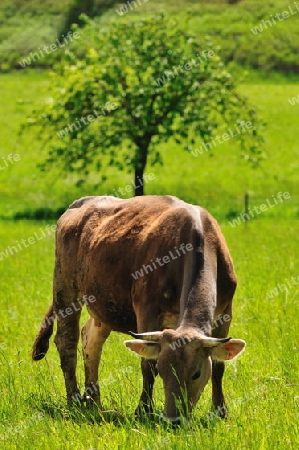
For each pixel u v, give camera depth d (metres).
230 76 43.78
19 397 13.58
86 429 11.73
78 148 43.84
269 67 101.00
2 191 58.44
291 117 83.12
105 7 108.12
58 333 15.10
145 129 43.09
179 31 44.66
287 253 27.86
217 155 72.62
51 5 111.00
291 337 16.14
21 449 11.05
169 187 58.44
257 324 17.59
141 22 45.97
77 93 41.97
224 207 48.41
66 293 15.12
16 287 23.58
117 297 13.32
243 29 107.38
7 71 101.56
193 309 11.27
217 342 10.52
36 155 72.56
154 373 12.08
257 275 23.12
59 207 51.00
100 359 14.94
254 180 62.22
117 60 42.75
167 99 42.88
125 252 13.14
